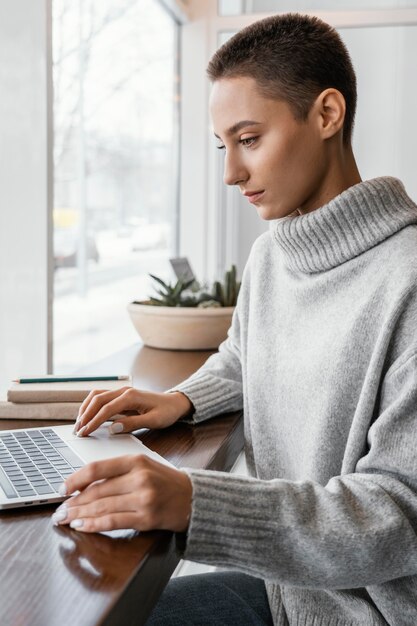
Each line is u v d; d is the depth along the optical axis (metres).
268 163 0.90
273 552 0.70
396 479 0.78
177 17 2.96
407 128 2.85
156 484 0.66
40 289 1.62
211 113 0.93
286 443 1.00
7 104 1.51
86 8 2.09
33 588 0.56
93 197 2.24
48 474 0.79
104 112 2.29
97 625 0.51
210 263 3.15
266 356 1.04
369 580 0.73
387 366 0.84
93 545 0.64
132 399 1.02
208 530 0.68
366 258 0.91
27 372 1.61
